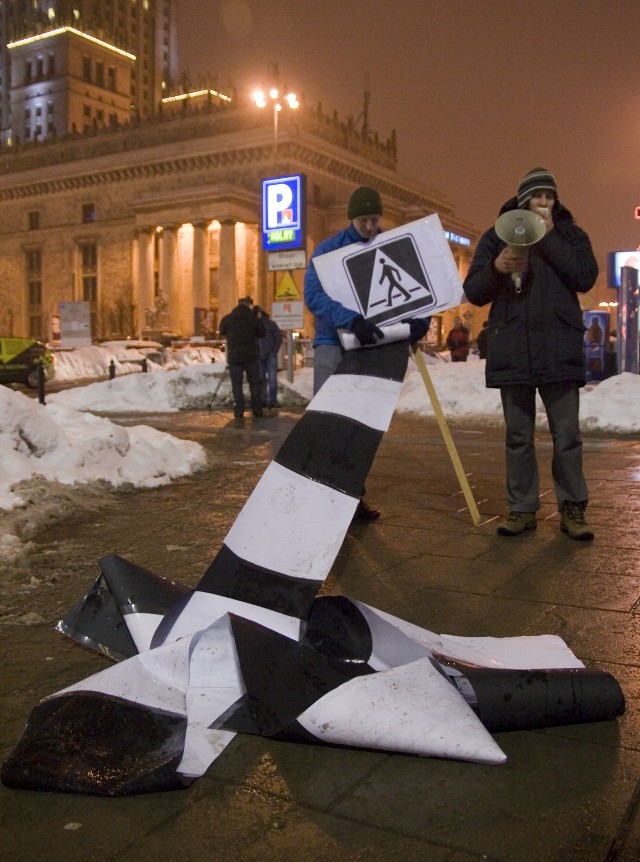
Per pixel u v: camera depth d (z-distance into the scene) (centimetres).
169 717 232
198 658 255
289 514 290
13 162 9919
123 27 13662
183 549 470
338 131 8638
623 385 1195
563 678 248
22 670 296
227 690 246
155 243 8562
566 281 479
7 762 217
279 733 228
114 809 204
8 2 13400
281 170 7750
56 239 9250
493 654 284
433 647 271
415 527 528
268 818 199
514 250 422
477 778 217
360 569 427
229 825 197
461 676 245
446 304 352
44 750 219
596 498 621
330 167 8206
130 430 810
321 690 237
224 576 281
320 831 194
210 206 7619
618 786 212
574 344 480
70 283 9131
